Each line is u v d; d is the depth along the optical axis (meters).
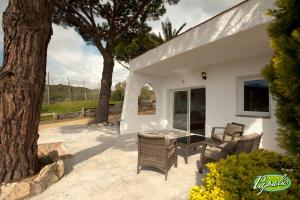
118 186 3.68
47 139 8.16
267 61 5.77
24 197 3.21
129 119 9.58
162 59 7.01
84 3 10.63
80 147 6.75
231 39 4.64
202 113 8.47
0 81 3.25
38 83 3.58
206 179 2.21
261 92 6.06
